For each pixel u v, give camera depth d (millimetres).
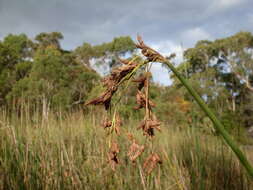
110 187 2453
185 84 700
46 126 3336
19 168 2184
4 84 16391
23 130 2949
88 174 2580
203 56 21719
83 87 15273
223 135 663
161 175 2309
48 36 27531
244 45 22750
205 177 2303
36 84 10695
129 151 801
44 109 3852
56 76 13758
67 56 17875
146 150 2125
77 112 5066
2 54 18953
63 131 3574
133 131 3115
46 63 14234
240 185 2182
